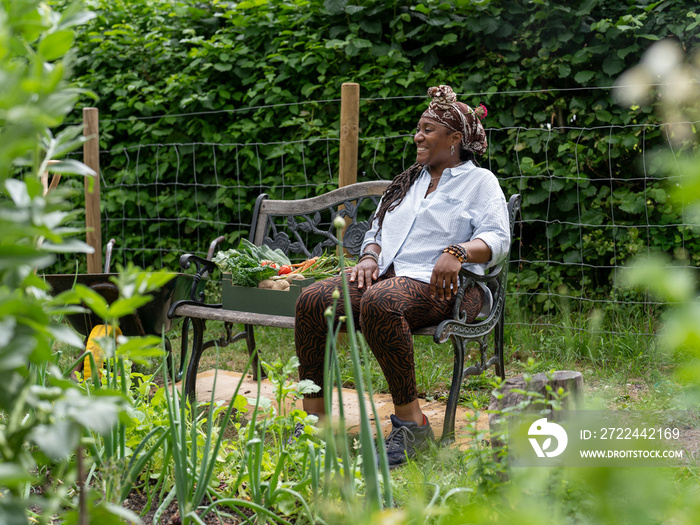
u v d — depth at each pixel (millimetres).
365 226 3656
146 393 2266
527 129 4676
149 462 1931
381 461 1337
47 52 900
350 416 3264
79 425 910
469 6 4805
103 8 5988
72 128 992
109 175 5949
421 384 3752
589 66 4746
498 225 2861
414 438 2617
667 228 4590
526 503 834
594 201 4750
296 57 5117
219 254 3443
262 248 3680
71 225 5742
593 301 4457
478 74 4820
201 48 5719
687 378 504
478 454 1600
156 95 5621
